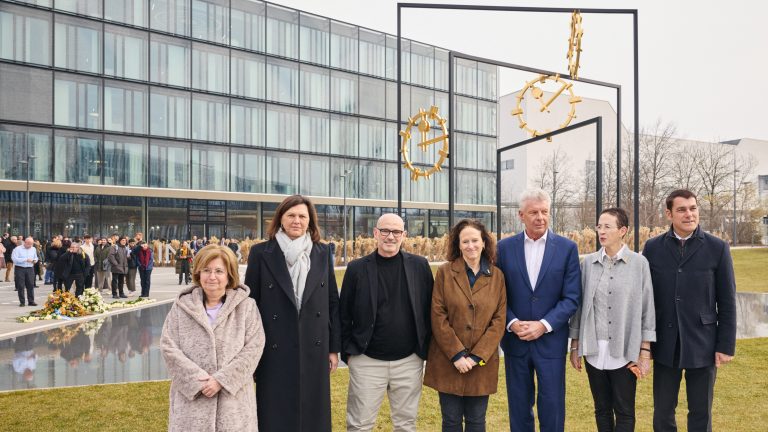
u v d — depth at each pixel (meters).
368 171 39.44
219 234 34.16
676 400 3.81
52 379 6.42
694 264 3.71
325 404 3.55
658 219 33.44
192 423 3.04
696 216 3.72
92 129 29.66
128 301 14.34
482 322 3.64
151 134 31.42
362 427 3.72
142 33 31.17
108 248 16.80
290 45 36.38
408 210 40.75
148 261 15.36
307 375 3.48
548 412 3.69
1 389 5.97
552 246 3.84
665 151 38.44
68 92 29.03
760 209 46.94
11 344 8.62
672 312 3.73
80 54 29.33
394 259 3.79
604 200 31.53
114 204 30.70
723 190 46.66
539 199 3.79
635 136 7.43
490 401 5.28
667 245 3.82
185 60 32.56
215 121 33.56
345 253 32.50
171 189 31.86
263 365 3.47
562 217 35.38
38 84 28.16
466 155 40.06
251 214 35.38
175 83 32.22
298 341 3.44
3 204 27.55
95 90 29.78
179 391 3.10
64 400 5.43
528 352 3.78
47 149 28.44
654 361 3.88
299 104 36.72
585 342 3.77
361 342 3.67
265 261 3.57
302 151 36.75
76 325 10.57
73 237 29.27
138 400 5.44
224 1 33.91
